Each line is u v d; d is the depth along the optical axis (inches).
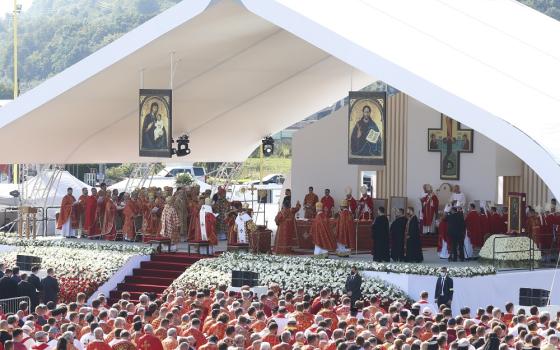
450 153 2215.8
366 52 1736.0
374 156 1861.5
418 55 1793.8
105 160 2432.3
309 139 2374.5
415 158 2268.7
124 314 1259.2
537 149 1563.7
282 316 1262.3
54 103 2059.5
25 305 1376.7
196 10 1840.6
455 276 1692.9
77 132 2247.8
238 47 2078.0
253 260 1849.2
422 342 1071.0
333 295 1710.1
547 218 1966.0
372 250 1947.6
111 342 1098.1
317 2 1926.7
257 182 4015.8
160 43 1932.8
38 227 2556.6
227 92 2317.9
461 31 2047.2
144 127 2033.7
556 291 1807.3
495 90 1729.8
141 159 2503.7
